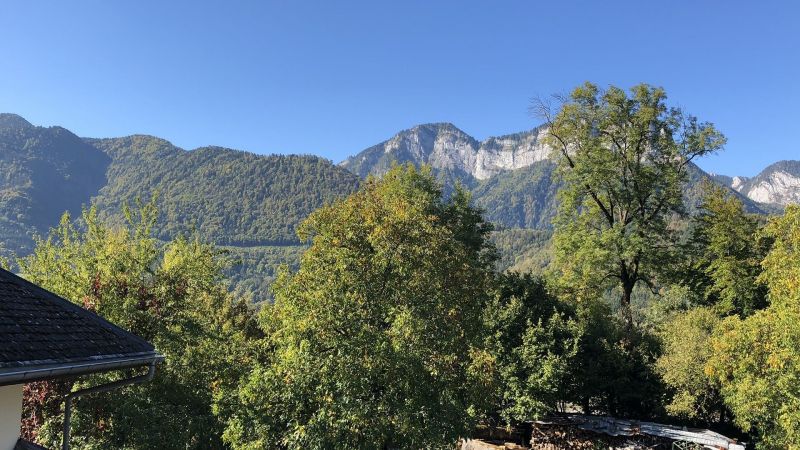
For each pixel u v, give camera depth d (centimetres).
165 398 1450
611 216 3422
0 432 643
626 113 3259
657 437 2542
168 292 1560
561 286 3409
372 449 1297
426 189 3250
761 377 1669
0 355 580
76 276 1497
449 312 1528
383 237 1513
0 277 805
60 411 1228
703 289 3459
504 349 2536
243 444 1368
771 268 1978
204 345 1634
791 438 1545
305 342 1406
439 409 1364
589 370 2806
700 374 2405
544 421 2686
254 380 1416
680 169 3266
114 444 1272
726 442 2356
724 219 3356
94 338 797
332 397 1306
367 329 1387
